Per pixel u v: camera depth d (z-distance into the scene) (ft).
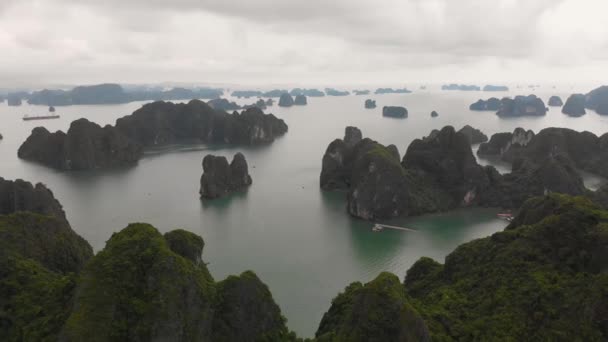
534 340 131.54
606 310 125.18
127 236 136.36
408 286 199.31
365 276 237.66
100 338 116.98
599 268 143.13
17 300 148.46
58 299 143.84
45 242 192.75
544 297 140.87
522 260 159.74
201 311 131.85
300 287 224.94
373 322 124.67
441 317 146.30
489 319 142.31
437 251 272.51
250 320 143.33
